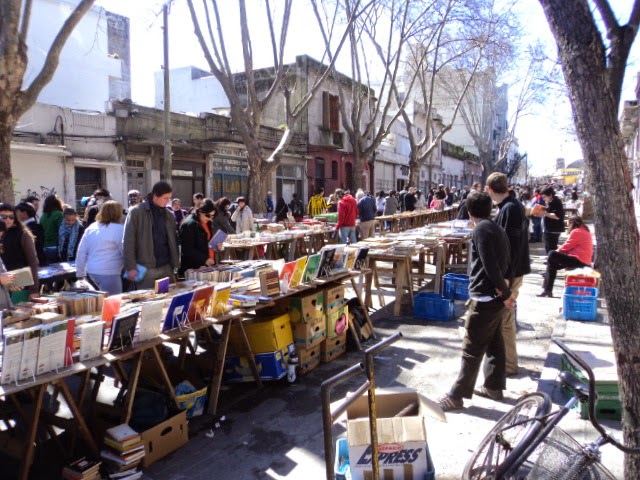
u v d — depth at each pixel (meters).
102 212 5.39
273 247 11.52
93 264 5.33
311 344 5.18
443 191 20.78
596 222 2.24
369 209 13.05
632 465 2.32
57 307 3.85
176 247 5.55
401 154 37.34
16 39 7.17
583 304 6.71
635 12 2.36
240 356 4.86
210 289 4.11
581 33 2.12
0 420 4.17
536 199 16.28
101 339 3.25
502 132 60.47
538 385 4.62
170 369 4.52
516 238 4.56
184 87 27.72
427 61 23.47
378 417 3.13
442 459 3.50
